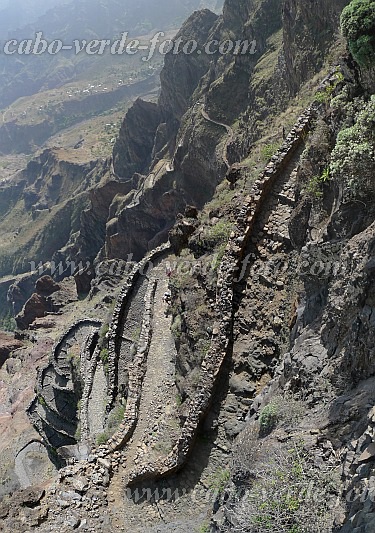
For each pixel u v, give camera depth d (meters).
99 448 17.34
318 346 12.23
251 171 23.34
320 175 15.05
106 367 25.36
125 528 14.48
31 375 45.72
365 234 11.54
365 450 8.70
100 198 99.25
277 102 55.81
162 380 20.00
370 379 10.20
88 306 53.81
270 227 18.09
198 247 22.08
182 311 20.20
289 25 50.28
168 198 79.00
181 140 81.38
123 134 122.12
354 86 14.27
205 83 92.88
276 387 13.23
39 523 14.87
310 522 8.86
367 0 12.15
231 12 90.12
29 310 62.94
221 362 15.95
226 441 14.80
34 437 35.59
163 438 17.17
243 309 16.92
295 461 9.98
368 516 7.62
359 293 10.75
